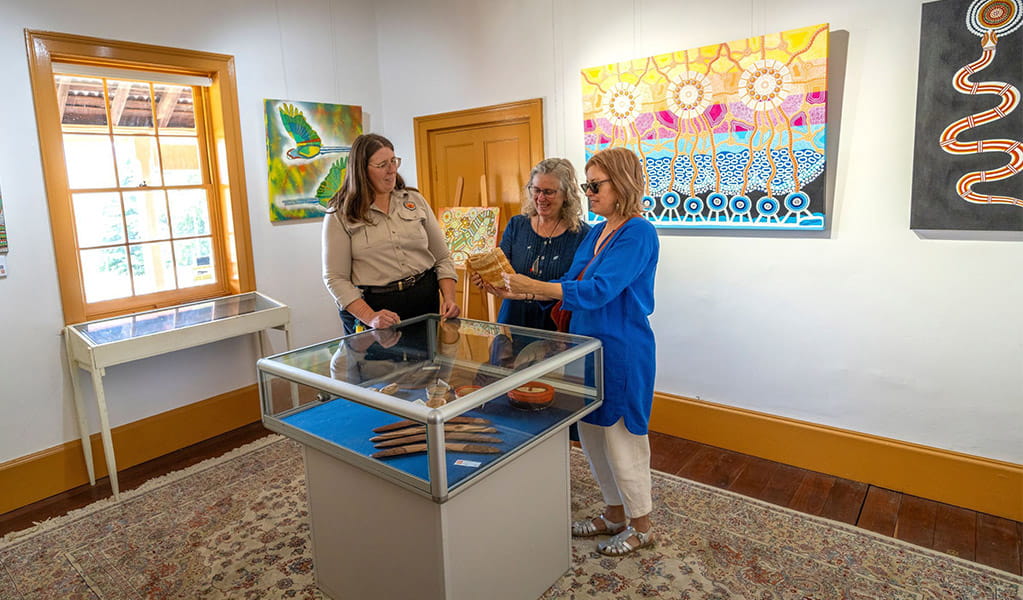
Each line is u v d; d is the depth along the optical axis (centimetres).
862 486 289
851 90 272
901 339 276
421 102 435
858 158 275
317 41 413
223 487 307
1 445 296
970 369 261
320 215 424
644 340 222
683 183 322
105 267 341
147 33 333
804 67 275
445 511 172
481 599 189
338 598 218
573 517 268
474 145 417
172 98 361
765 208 298
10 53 289
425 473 161
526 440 186
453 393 169
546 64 368
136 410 344
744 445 326
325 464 205
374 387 177
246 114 380
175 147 365
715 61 300
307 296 423
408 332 238
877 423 287
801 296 299
